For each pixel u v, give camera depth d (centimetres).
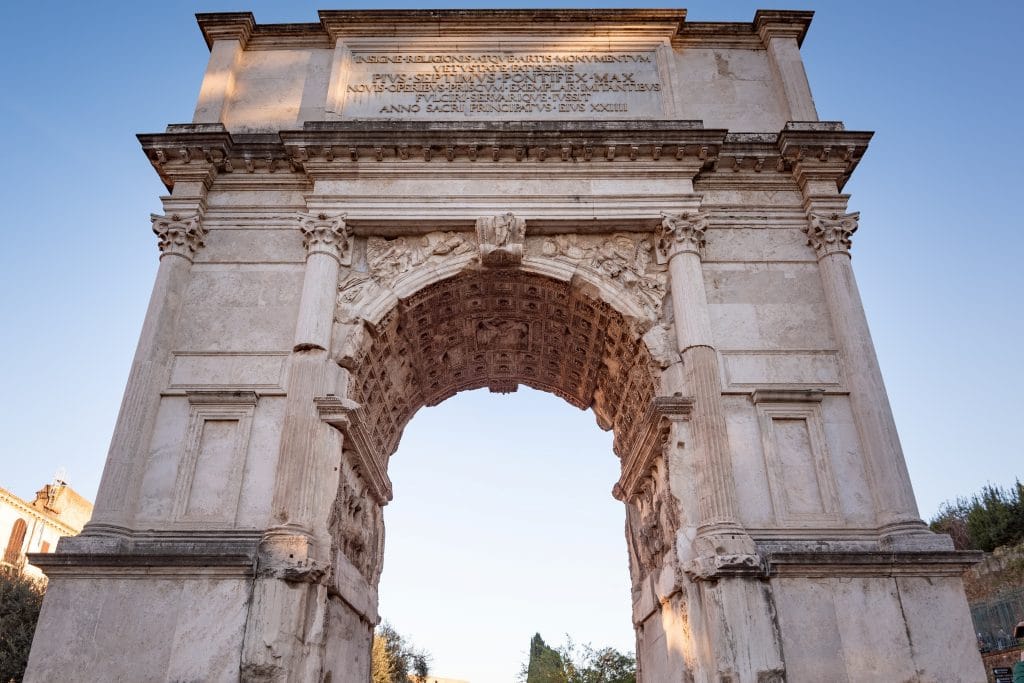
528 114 1783
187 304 1549
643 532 1731
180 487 1362
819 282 1595
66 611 1214
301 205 1664
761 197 1686
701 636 1267
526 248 1639
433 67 1852
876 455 1377
